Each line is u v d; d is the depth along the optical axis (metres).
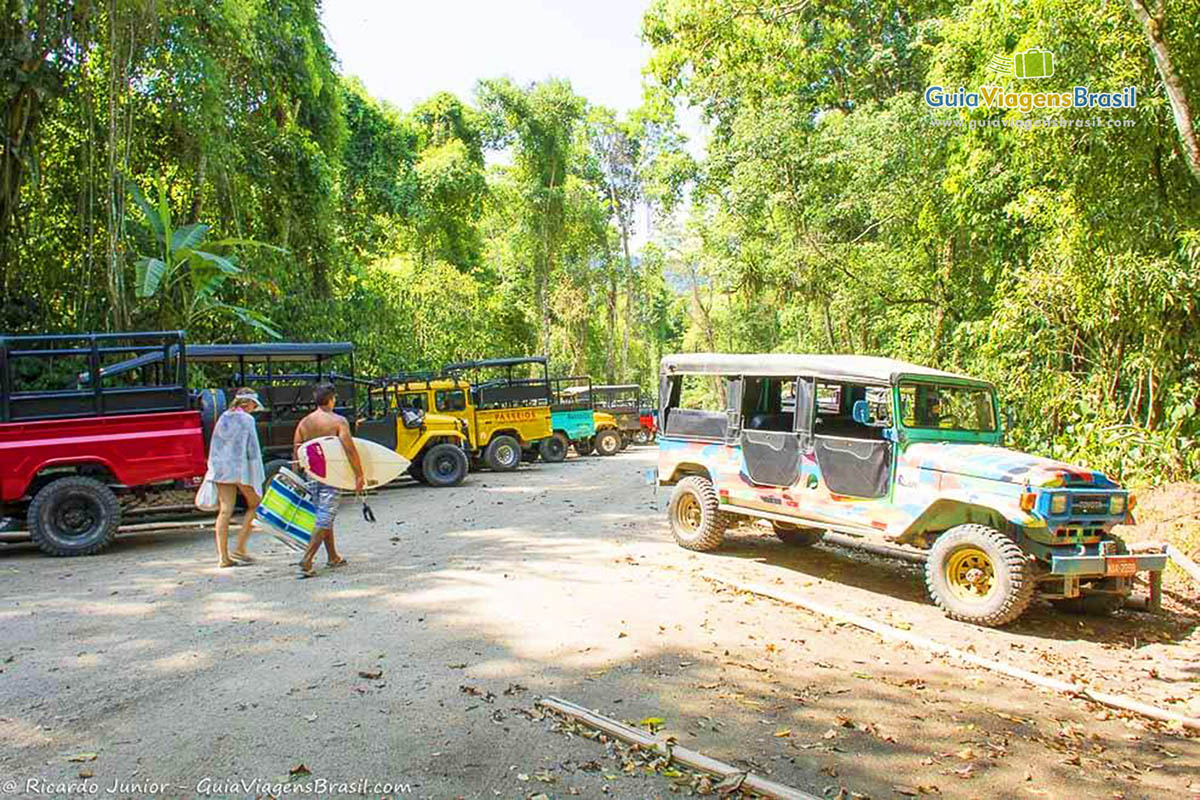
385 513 11.93
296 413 13.14
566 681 4.89
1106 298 9.59
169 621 6.09
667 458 9.50
